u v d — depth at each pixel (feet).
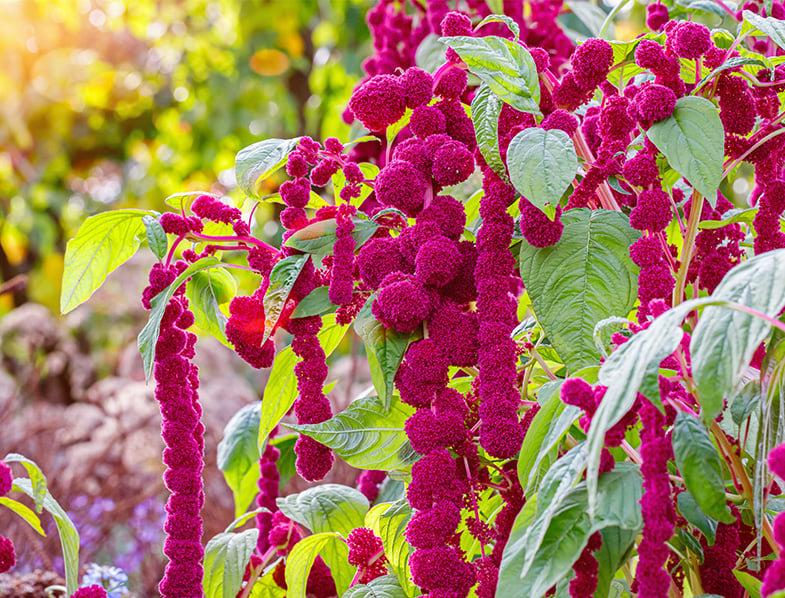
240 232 4.89
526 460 4.35
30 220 20.42
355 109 4.60
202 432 4.97
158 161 20.26
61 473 9.91
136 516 9.61
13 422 11.81
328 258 4.83
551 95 4.56
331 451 4.87
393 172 4.49
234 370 13.55
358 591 4.99
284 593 5.55
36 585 5.99
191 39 20.67
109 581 6.39
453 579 4.20
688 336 4.23
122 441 10.65
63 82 21.03
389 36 6.56
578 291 4.48
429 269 4.38
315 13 17.22
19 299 21.15
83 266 5.10
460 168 4.47
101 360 17.81
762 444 4.19
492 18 4.62
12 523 8.14
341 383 9.91
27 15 20.74
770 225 4.50
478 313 4.40
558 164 4.27
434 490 4.27
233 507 9.73
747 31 4.83
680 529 4.50
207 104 18.92
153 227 4.77
